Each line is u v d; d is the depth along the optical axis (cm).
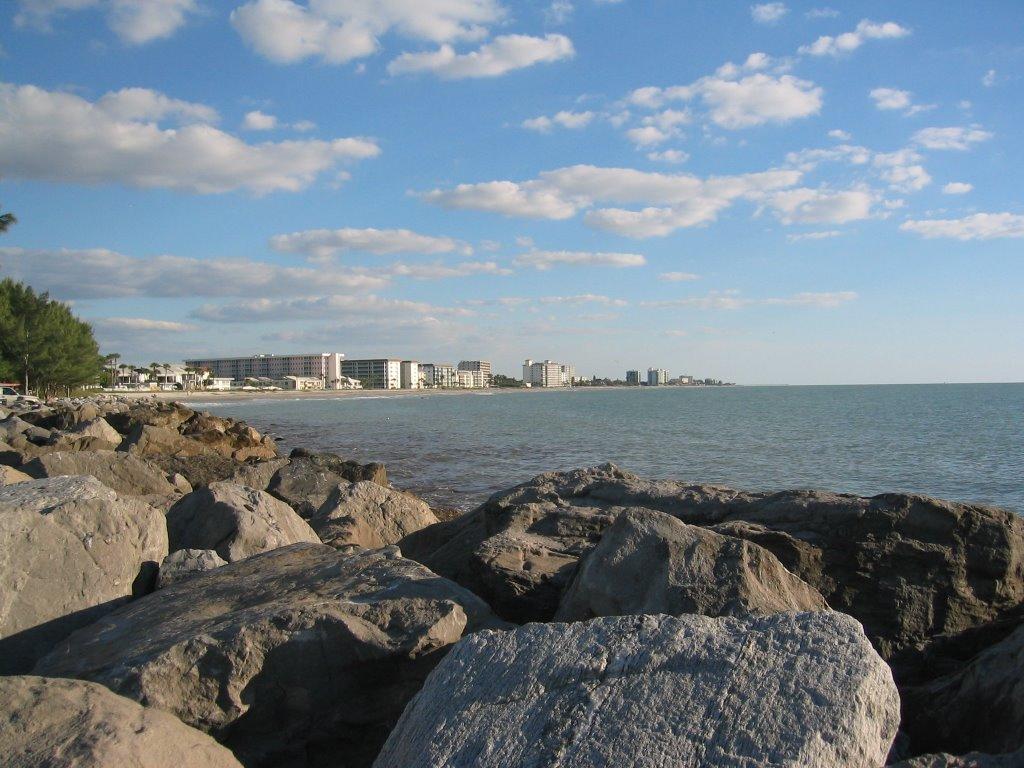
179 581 668
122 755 364
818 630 390
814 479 2614
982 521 662
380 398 15650
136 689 457
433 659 501
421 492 2236
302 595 555
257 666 480
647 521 587
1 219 4391
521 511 813
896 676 607
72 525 618
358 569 601
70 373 6297
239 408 9188
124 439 2256
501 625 544
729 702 358
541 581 644
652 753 341
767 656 379
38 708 389
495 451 3569
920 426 5384
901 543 659
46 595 593
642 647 399
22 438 2059
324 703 490
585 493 864
